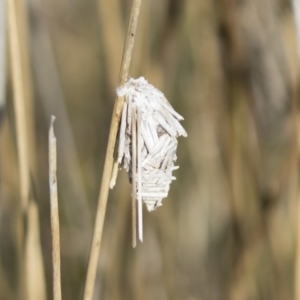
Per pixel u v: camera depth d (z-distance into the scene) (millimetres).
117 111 320
